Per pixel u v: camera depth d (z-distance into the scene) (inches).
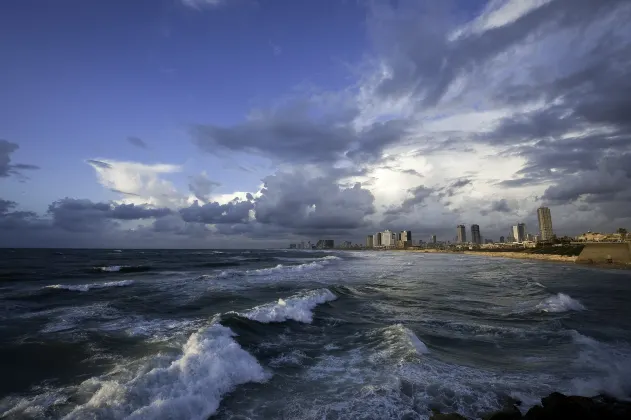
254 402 267.4
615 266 2011.6
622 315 603.5
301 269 1446.9
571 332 471.5
